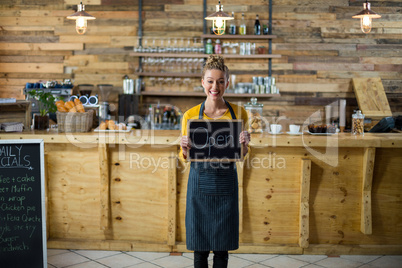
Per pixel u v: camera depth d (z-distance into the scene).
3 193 3.55
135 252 4.33
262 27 7.26
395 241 4.39
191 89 7.21
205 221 3.19
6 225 3.56
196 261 3.27
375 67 7.34
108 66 7.35
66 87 6.02
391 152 4.31
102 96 7.20
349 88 7.34
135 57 7.31
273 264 4.09
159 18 7.27
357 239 4.39
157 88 7.23
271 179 4.30
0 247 3.55
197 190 3.18
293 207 4.34
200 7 7.23
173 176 4.23
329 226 4.37
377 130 4.88
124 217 4.39
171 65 7.11
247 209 4.34
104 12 7.30
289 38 7.29
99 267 3.97
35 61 7.40
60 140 4.21
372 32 7.31
